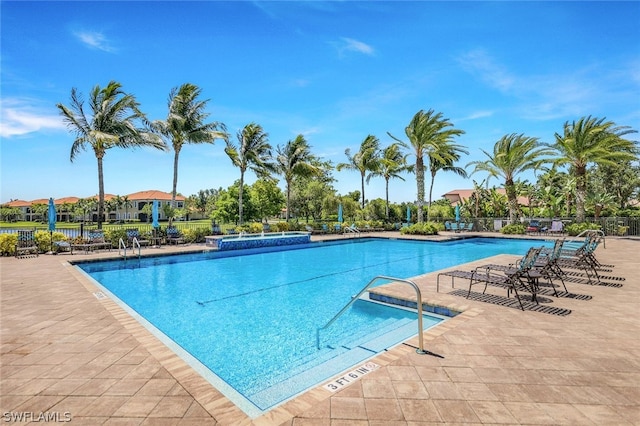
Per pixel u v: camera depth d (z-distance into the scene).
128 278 10.16
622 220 23.41
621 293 6.73
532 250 6.11
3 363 3.59
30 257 12.38
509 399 2.86
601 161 22.77
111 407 2.75
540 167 25.98
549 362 3.59
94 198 69.50
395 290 7.17
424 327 5.60
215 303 7.41
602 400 2.84
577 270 9.38
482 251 16.98
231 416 2.63
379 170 33.00
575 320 5.04
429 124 23.22
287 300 7.64
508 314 5.34
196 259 13.82
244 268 11.92
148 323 5.67
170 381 3.20
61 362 3.61
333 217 37.38
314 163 38.31
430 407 2.74
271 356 4.64
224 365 4.37
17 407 2.76
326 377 4.01
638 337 4.34
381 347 4.85
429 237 21.53
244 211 39.06
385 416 2.62
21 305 5.89
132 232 15.98
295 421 2.56
